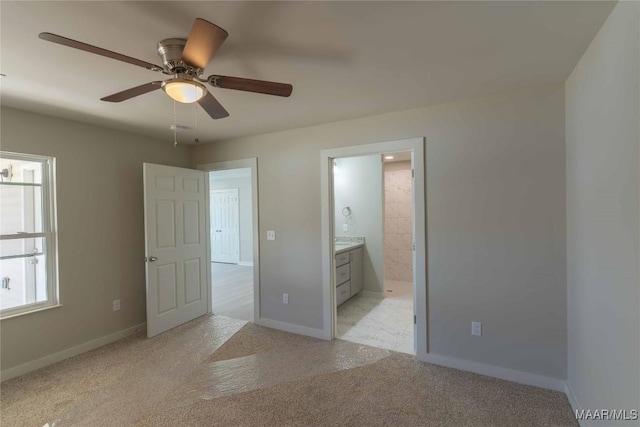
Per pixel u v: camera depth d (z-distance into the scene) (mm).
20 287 2678
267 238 3600
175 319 3629
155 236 3412
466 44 1690
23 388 2387
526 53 1797
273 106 2641
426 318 2719
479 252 2516
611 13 1418
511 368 2420
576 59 1867
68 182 2932
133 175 3492
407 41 1652
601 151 1574
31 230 2752
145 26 1479
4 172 2609
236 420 2008
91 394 2303
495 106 2434
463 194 2562
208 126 3230
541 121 2287
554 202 2258
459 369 2596
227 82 1625
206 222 4121
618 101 1372
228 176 7906
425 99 2521
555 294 2270
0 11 1332
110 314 3258
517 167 2371
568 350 2215
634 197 1250
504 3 1346
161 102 2484
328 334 3232
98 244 3164
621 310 1380
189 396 2270
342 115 2904
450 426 1930
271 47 1691
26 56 1742
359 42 1654
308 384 2404
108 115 2812
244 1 1298
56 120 2848
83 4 1299
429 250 2701
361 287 4898
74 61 1804
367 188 4957
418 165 2721
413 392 2281
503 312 2439
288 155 3426
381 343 3131
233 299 4859
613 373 1466
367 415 2041
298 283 3414
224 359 2830
